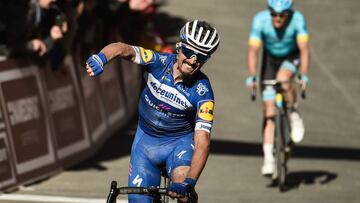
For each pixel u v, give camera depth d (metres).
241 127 32.75
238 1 57.09
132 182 14.19
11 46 21.33
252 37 23.33
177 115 13.80
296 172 26.09
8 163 20.64
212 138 30.56
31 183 21.66
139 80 34.97
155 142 14.19
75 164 24.31
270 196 22.14
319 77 42.12
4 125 20.56
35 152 21.94
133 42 32.19
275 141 22.94
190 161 13.77
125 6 30.16
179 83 13.53
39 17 21.64
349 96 39.25
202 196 21.55
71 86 24.61
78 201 19.86
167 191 11.77
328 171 26.45
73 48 25.05
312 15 55.34
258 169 26.05
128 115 31.64
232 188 23.03
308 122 34.31
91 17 25.91
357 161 28.44
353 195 22.95
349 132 33.34
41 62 22.53
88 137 25.62
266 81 22.73
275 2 22.25
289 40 23.25
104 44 29.22
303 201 21.64
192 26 12.81
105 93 28.38
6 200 19.67
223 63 42.59
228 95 37.28
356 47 48.88
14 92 21.14
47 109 22.75
